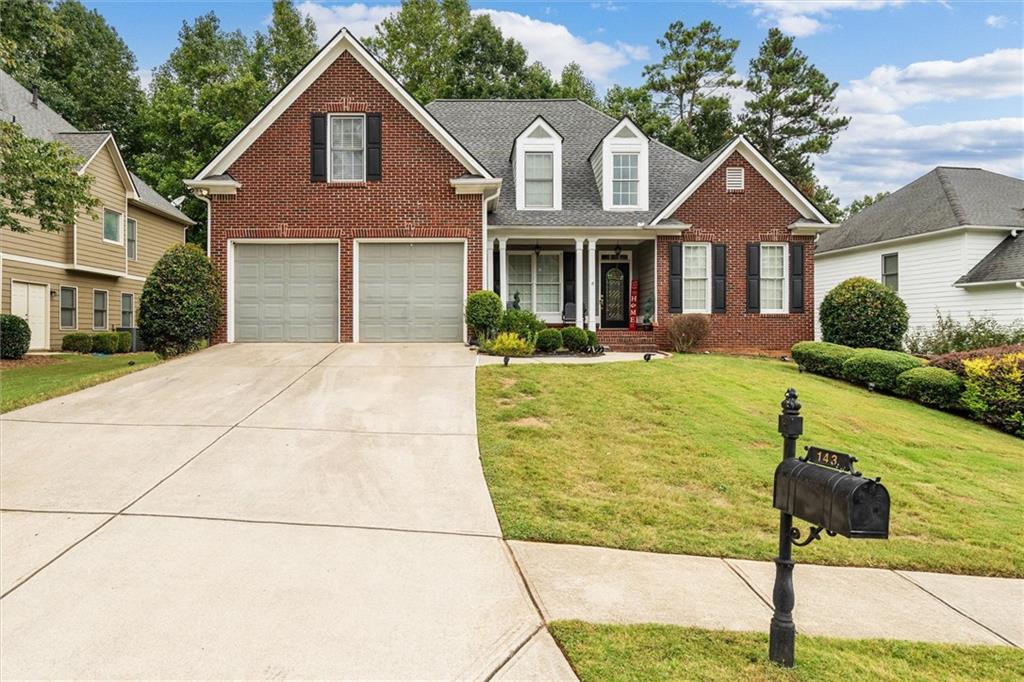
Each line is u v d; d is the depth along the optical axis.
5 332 15.76
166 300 12.02
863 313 14.98
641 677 3.14
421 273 14.23
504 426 7.74
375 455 6.64
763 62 36.97
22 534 4.60
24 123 19.47
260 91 32.28
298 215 13.97
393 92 14.00
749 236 16.83
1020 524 5.94
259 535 4.70
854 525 2.82
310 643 3.34
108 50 37.47
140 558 4.27
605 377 10.51
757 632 3.64
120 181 21.91
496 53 35.59
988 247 18.41
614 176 17.08
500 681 3.07
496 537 4.86
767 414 9.14
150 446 6.75
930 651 3.62
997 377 10.70
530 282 18.36
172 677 3.01
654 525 5.29
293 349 13.08
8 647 3.22
